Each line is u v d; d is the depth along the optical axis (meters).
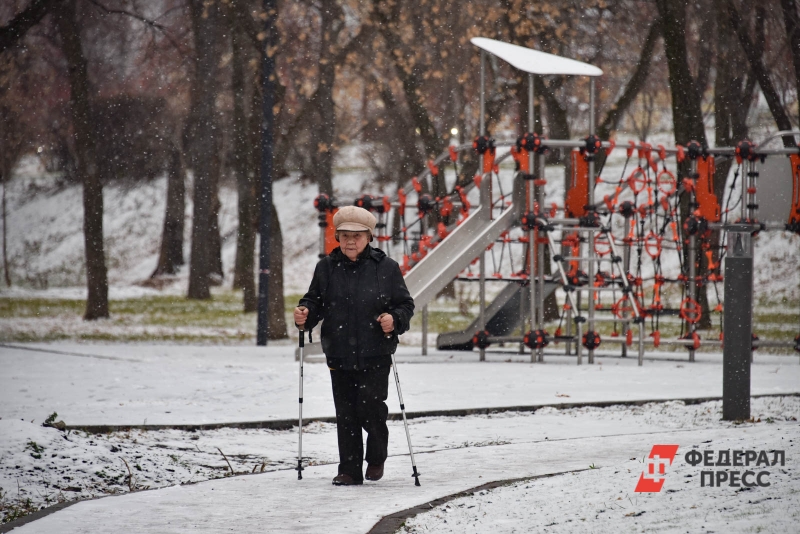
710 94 110.75
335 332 20.25
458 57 80.38
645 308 50.88
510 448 24.44
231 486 20.05
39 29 90.38
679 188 55.88
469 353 57.31
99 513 17.39
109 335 72.50
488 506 16.72
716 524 13.29
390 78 86.75
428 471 21.48
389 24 77.25
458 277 55.41
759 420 28.80
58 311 102.94
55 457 22.52
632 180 53.94
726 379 29.33
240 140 88.44
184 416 29.73
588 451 23.64
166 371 42.59
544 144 50.50
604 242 55.50
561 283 54.56
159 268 158.00
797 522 12.88
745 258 29.19
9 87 96.38
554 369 45.97
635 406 33.31
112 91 135.25
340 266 20.58
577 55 86.06
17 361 47.34
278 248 72.12
